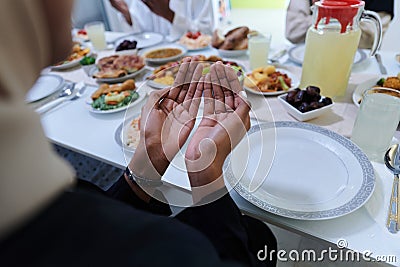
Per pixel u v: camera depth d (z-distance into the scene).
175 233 0.26
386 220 0.49
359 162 0.58
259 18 4.42
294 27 1.42
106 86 1.04
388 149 0.63
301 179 0.57
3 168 0.19
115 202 0.28
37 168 0.20
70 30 0.26
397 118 0.60
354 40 0.77
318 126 0.71
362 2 0.75
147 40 1.60
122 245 0.23
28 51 0.22
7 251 0.20
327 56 0.80
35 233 0.21
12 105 0.20
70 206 0.23
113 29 2.76
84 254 0.22
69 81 1.17
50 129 0.86
